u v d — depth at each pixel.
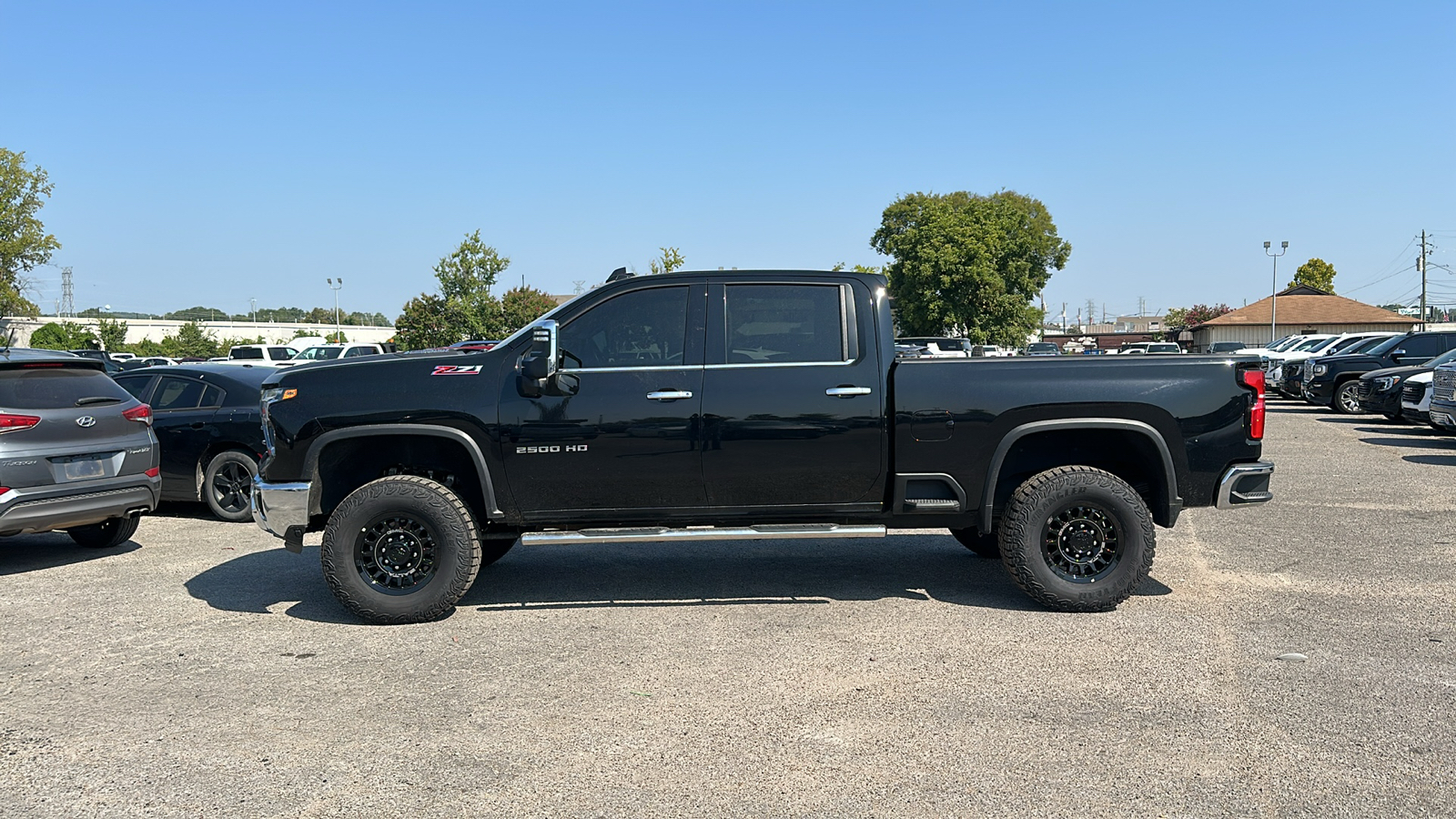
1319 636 5.26
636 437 5.73
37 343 57.41
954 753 3.83
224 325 74.69
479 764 3.79
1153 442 5.75
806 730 4.08
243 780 3.68
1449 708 4.21
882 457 5.78
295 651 5.27
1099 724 4.09
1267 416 20.36
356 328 81.56
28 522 6.91
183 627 5.75
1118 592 5.71
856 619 5.73
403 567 5.80
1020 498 5.75
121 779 3.70
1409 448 14.12
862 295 5.88
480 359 5.86
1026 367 5.77
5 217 64.50
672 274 5.90
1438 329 20.30
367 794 3.55
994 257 58.34
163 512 9.98
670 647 5.24
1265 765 3.67
